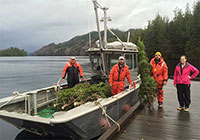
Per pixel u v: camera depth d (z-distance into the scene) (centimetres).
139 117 461
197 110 524
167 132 371
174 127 396
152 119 446
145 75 510
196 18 3294
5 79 2167
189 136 353
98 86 509
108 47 600
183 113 494
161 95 545
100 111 329
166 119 446
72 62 575
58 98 448
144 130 381
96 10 495
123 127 396
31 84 1783
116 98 383
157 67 523
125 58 590
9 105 375
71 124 271
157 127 397
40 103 470
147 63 510
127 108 478
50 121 261
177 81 512
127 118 429
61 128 281
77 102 405
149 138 345
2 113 319
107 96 495
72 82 572
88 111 293
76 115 272
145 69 509
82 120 288
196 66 2944
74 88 461
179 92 516
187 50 3306
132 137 348
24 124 329
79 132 296
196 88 951
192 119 446
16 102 390
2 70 3462
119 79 483
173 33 3812
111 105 368
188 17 3631
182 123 420
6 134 514
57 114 281
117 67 484
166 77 511
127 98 468
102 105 327
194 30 3244
